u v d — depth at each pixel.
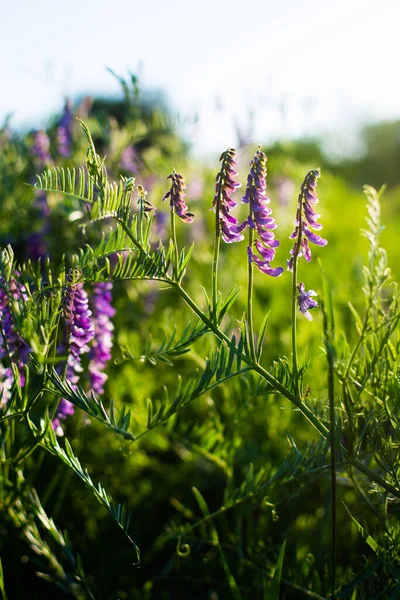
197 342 0.56
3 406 0.44
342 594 0.37
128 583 0.56
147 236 0.38
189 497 0.63
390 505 0.44
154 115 0.75
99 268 0.38
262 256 0.37
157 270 0.37
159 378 0.72
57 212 0.73
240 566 0.50
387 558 0.36
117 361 0.42
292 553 0.53
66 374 0.44
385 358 0.39
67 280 0.39
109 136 0.78
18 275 0.41
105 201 0.37
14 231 0.78
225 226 0.37
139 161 0.87
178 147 0.92
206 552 0.57
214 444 0.50
